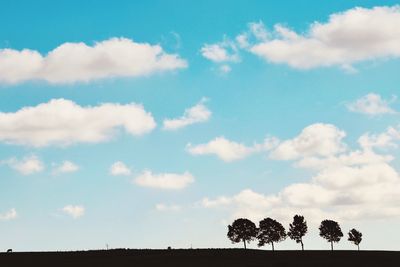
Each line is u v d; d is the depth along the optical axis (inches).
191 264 4532.5
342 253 5580.7
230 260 4845.0
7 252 5477.4
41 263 4613.7
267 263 4613.7
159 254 5329.7
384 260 4798.2
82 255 5211.6
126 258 4987.7
